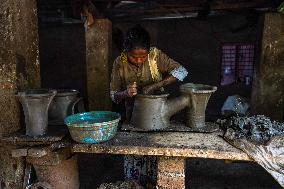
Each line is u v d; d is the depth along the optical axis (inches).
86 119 102.3
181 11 259.9
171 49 340.5
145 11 266.2
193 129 105.6
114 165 156.6
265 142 91.4
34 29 118.5
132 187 104.5
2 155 106.5
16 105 106.3
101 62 211.9
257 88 180.5
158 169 95.7
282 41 168.1
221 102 337.4
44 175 102.4
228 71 340.2
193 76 341.4
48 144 97.9
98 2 228.1
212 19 327.6
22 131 106.4
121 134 102.4
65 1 228.4
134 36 95.2
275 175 86.9
